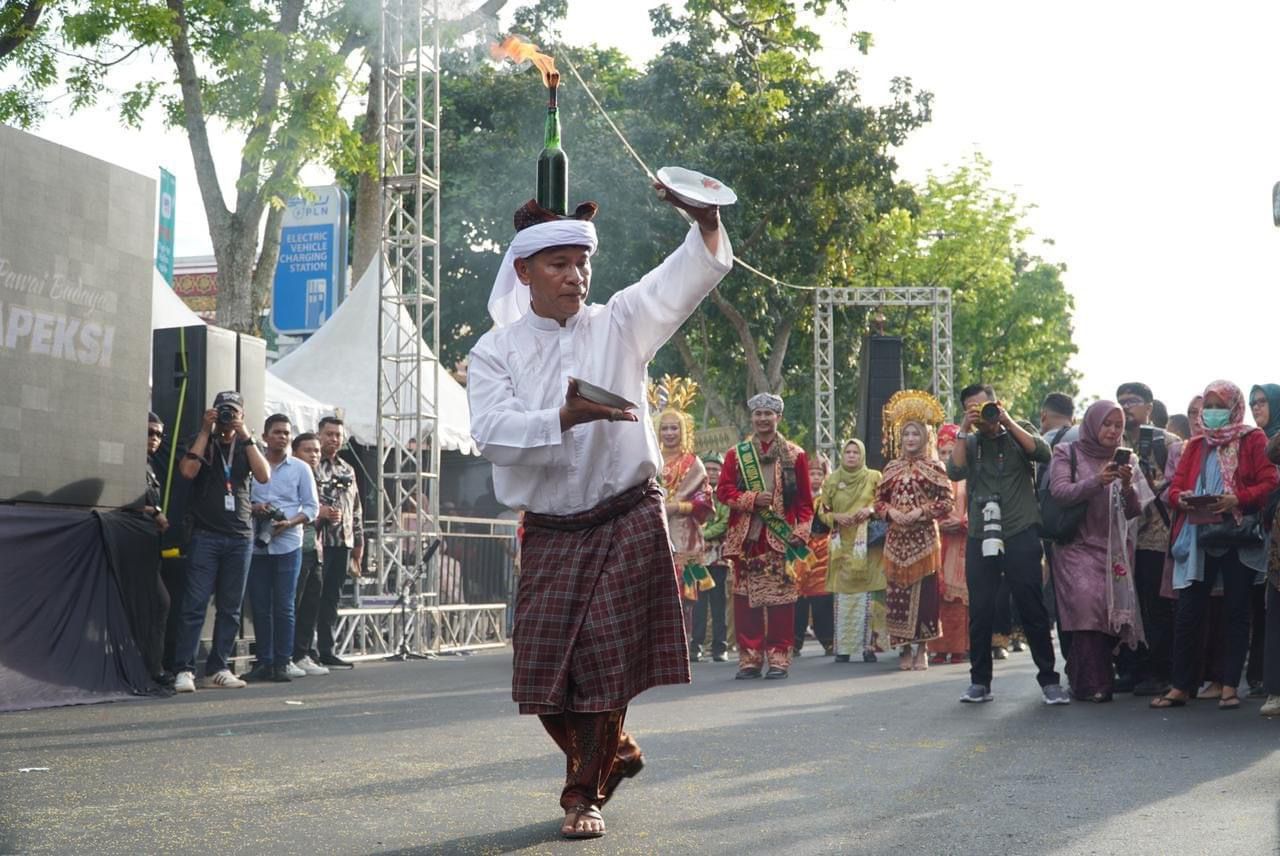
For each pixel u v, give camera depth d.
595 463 4.53
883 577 13.32
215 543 10.41
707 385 34.66
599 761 4.59
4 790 5.47
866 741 7.01
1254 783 5.59
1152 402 10.72
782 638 11.48
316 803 5.18
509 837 4.54
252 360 11.59
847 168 32.50
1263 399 9.33
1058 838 4.46
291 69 16.89
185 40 17.67
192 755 6.51
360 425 16.44
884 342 21.77
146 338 10.36
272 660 11.27
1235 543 8.48
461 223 33.09
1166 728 7.57
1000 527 8.90
